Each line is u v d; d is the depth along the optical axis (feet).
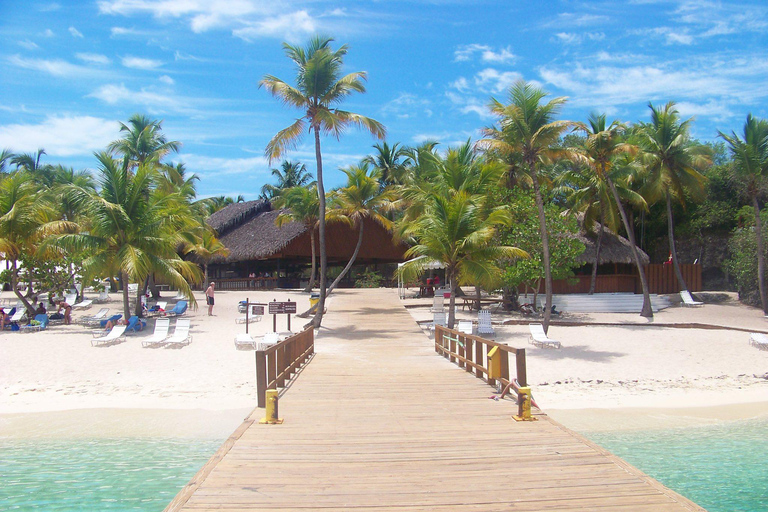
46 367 44.68
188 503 15.84
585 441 21.94
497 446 21.34
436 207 58.75
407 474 18.28
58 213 77.36
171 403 35.24
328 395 31.17
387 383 34.76
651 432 30.66
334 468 18.88
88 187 93.35
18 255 70.59
